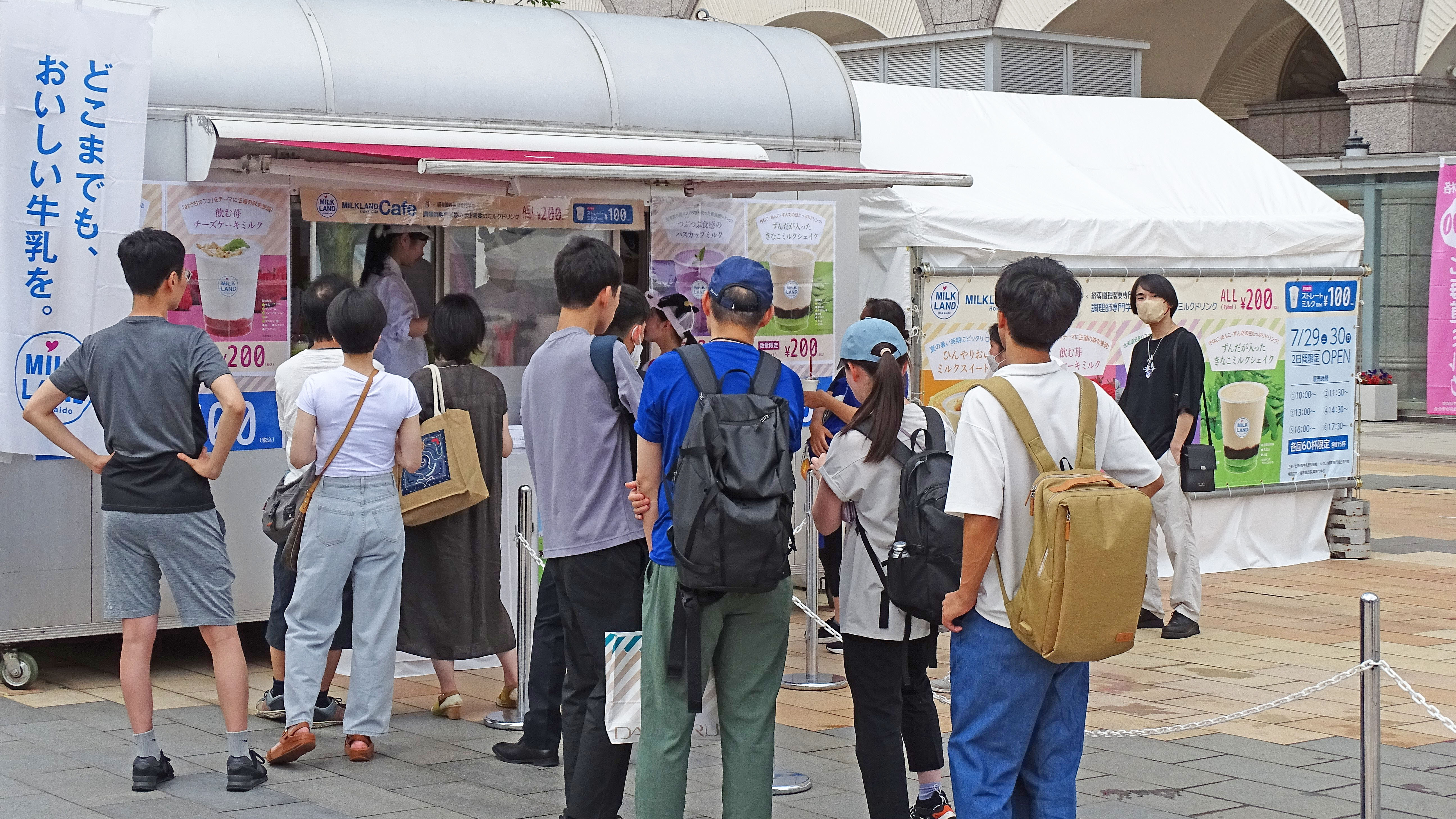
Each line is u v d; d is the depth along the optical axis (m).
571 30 8.75
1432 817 5.45
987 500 4.05
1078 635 3.91
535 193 8.02
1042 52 13.25
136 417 5.36
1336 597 10.03
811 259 9.40
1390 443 20.27
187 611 5.51
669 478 4.47
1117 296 10.39
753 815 4.55
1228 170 11.68
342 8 8.03
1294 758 6.25
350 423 5.84
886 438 4.79
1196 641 8.68
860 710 4.89
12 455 7.05
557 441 5.01
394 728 6.61
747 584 4.28
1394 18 21.64
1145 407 8.82
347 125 7.71
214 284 7.46
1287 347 11.16
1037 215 9.94
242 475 7.58
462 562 6.57
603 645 4.99
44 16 6.86
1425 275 22.52
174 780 5.71
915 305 9.62
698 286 9.03
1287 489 11.21
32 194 6.90
